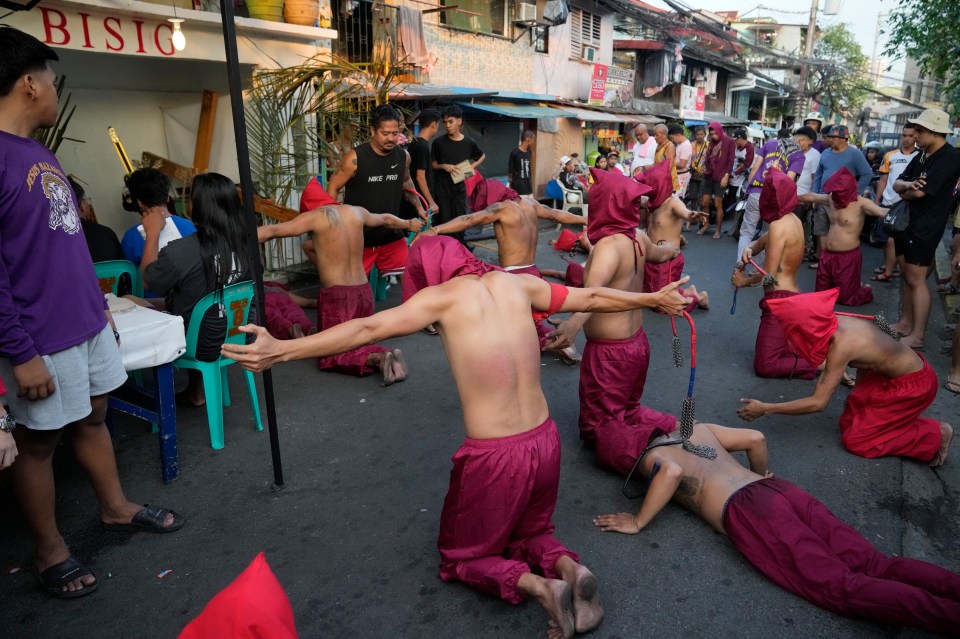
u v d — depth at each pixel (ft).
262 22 21.04
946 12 36.76
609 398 12.66
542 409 8.49
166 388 11.76
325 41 24.82
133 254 15.76
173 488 11.91
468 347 8.05
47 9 15.97
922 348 19.48
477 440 8.23
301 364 18.31
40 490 8.84
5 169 7.68
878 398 13.01
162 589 9.35
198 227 12.87
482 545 8.52
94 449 10.04
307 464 12.84
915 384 12.60
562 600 7.78
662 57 70.38
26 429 8.48
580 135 57.21
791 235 16.80
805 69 95.20
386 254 22.17
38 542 9.13
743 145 39.91
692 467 10.55
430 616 8.82
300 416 14.96
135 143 22.81
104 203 22.17
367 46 31.71
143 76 22.59
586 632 8.48
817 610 8.94
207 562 9.95
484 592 8.72
